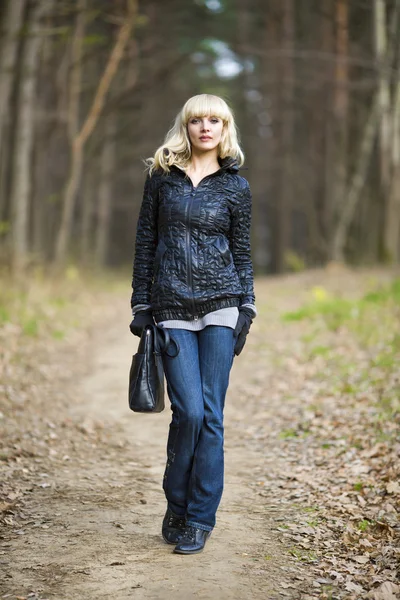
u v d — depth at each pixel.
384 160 29.84
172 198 4.62
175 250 4.59
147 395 4.56
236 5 38.16
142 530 5.11
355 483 5.99
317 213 42.62
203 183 4.64
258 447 7.46
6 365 10.27
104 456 7.02
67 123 28.03
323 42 33.31
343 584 4.31
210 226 4.59
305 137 45.81
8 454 6.63
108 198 42.03
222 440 4.68
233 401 9.60
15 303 15.45
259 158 50.91
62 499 5.70
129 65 30.08
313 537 5.03
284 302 19.64
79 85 27.77
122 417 8.64
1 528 5.05
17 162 20.80
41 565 4.47
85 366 11.56
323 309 16.02
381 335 12.06
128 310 20.23
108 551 4.71
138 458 7.00
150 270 4.76
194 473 4.67
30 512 5.38
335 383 9.58
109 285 27.58
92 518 5.31
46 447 7.05
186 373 4.59
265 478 6.43
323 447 7.15
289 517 5.43
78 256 33.66
